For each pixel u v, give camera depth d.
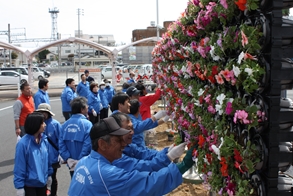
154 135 8.52
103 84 11.47
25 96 7.15
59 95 24.61
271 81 2.16
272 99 2.18
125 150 3.52
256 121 2.21
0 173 6.93
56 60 98.38
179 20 4.26
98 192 2.25
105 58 63.59
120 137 2.39
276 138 2.21
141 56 36.00
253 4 2.21
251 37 2.22
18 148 3.98
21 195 3.92
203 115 3.32
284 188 2.32
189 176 5.67
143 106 6.66
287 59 2.35
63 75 45.78
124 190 2.24
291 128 2.35
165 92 6.66
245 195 2.38
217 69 2.84
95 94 10.40
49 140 4.98
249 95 2.44
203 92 3.27
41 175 4.09
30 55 21.88
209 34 3.25
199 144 3.15
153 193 2.30
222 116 2.81
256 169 2.36
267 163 2.25
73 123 4.77
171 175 2.38
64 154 4.77
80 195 2.29
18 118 6.99
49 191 4.83
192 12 3.65
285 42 2.25
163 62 7.02
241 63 2.36
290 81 2.27
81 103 4.84
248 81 2.25
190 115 3.77
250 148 2.29
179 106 4.68
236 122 2.46
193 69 3.69
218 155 2.59
